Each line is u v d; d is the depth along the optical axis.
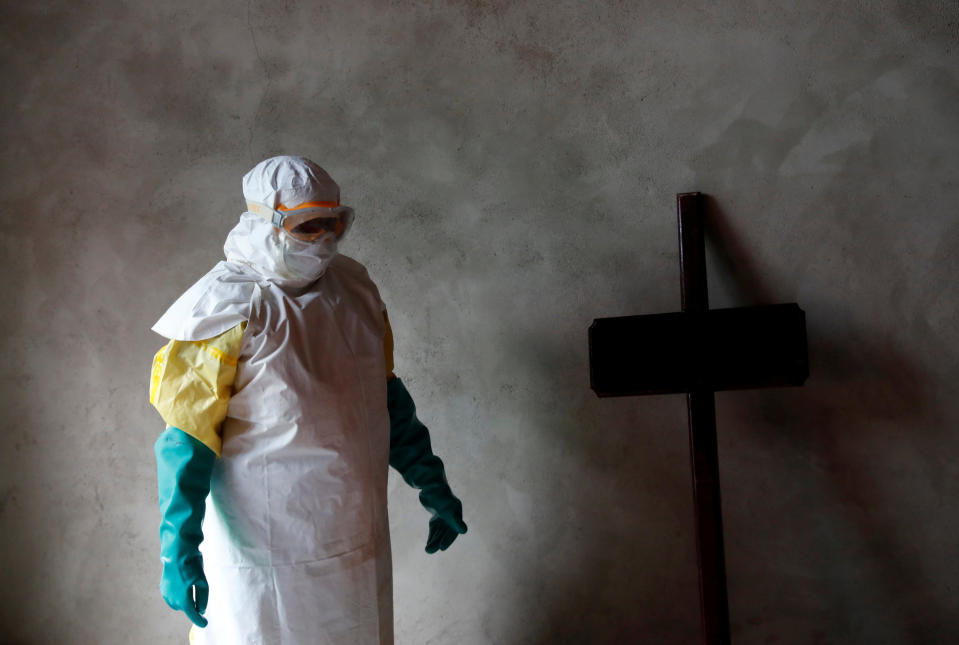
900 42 1.96
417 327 2.29
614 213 2.16
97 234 2.40
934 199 1.98
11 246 2.44
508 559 2.29
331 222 1.79
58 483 2.45
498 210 2.22
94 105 2.39
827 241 2.04
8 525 2.46
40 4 2.40
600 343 1.96
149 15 2.36
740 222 2.08
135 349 2.40
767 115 2.05
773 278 2.08
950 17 1.93
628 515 2.22
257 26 2.31
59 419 2.44
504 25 2.18
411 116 2.25
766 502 2.13
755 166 2.06
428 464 2.06
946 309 1.99
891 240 2.01
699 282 1.99
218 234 2.35
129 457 2.42
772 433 2.11
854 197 2.02
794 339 1.86
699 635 2.19
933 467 2.02
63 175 2.41
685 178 2.11
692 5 2.07
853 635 2.10
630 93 2.12
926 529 2.04
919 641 2.06
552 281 2.21
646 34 2.10
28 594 2.48
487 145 2.21
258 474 1.74
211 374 1.67
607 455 2.22
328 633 1.76
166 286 2.38
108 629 2.45
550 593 2.28
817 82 2.02
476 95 2.21
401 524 2.35
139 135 2.38
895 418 2.04
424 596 2.35
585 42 2.14
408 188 2.27
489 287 2.24
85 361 2.42
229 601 1.75
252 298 1.72
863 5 1.98
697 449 1.95
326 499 1.76
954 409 2.00
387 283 2.30
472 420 2.28
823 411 2.08
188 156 2.36
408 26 2.24
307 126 2.30
